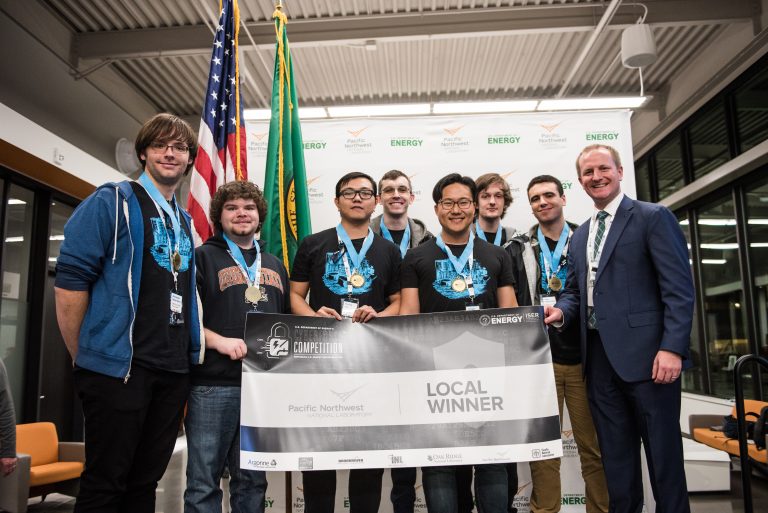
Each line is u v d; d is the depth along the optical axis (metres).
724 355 7.57
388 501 3.38
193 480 2.14
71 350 1.82
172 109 8.59
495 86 7.88
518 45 6.79
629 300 2.36
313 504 2.46
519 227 3.60
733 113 6.88
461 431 2.21
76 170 5.86
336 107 6.02
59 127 6.27
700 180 7.43
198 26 6.34
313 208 3.68
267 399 2.18
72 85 6.52
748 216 6.95
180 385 2.01
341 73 7.43
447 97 8.20
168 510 4.00
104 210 1.85
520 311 2.30
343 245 2.72
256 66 7.25
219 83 3.35
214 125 3.29
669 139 8.55
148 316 1.89
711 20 6.05
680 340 2.18
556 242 3.29
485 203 3.34
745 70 6.50
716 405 7.21
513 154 3.67
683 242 2.36
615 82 7.98
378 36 6.14
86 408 1.79
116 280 1.84
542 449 2.19
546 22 6.05
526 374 2.25
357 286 2.63
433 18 6.11
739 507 3.99
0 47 5.44
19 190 6.00
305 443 2.17
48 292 6.38
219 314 2.29
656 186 9.05
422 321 2.33
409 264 2.62
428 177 3.67
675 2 6.07
